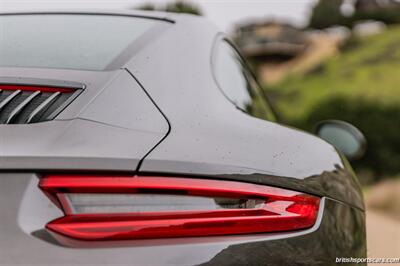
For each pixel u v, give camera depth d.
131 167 1.16
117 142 1.23
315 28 65.50
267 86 50.53
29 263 1.07
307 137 1.67
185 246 1.13
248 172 1.24
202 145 1.29
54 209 1.12
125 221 1.12
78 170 1.15
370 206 9.55
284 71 56.34
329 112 20.48
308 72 50.72
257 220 1.20
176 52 1.76
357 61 47.78
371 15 61.06
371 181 16.62
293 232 1.24
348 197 1.54
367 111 19.19
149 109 1.40
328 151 1.68
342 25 63.00
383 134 17.64
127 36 1.82
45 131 1.24
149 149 1.22
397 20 59.38
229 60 2.21
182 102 1.49
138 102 1.42
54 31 1.92
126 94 1.43
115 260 1.08
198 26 2.09
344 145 2.65
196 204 1.17
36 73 1.49
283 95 46.41
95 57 1.64
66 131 1.24
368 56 47.72
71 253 1.08
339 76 45.66
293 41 59.78
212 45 2.02
